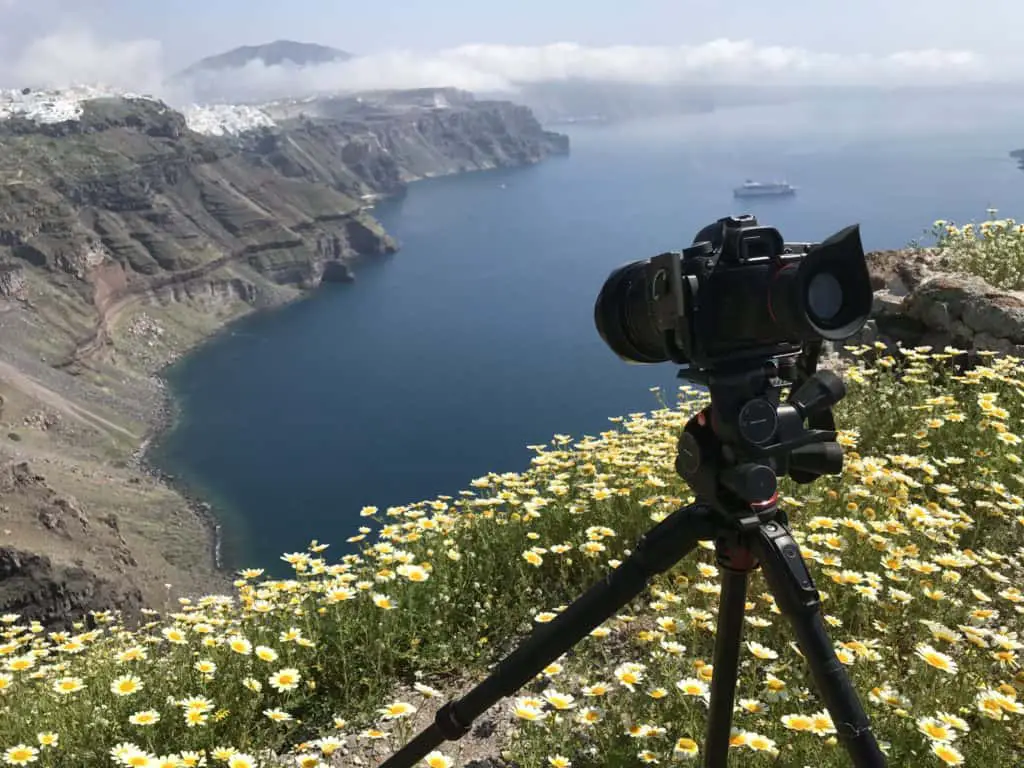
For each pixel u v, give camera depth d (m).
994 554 4.64
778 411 2.48
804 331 2.23
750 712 3.60
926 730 3.21
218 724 4.13
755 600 4.46
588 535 4.96
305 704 4.41
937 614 4.34
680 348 2.56
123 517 161.88
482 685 2.80
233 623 5.10
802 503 5.23
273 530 163.88
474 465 192.50
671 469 5.91
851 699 2.28
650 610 4.88
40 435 196.12
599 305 2.88
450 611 4.96
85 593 104.38
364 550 5.64
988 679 3.85
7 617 6.25
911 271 10.20
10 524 120.62
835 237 2.16
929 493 5.88
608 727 3.81
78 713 4.20
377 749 4.10
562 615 2.69
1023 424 6.48
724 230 2.47
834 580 4.43
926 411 6.64
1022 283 9.42
